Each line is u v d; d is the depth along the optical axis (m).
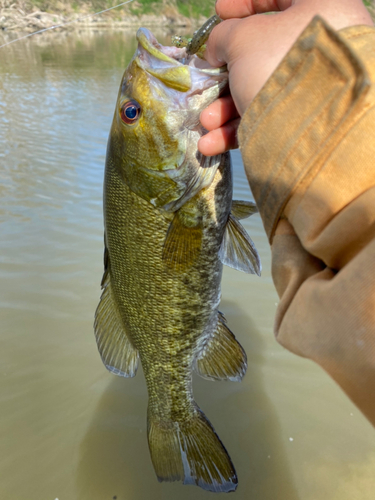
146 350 0.34
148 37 0.26
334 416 0.47
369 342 0.11
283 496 0.39
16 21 4.36
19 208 0.86
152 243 0.29
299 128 0.14
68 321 0.58
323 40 0.13
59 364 0.52
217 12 0.21
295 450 0.43
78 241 0.76
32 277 0.66
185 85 0.25
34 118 1.51
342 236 0.13
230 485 0.34
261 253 0.76
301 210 0.14
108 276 0.34
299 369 0.53
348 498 0.39
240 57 0.17
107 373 0.51
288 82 0.14
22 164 1.08
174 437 0.36
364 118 0.13
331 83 0.13
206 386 0.51
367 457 0.42
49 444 0.43
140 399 0.49
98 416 0.46
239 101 0.17
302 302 0.13
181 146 0.26
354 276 0.11
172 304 0.31
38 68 2.62
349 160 0.13
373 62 0.13
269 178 0.15
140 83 0.26
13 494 0.39
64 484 0.40
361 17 0.16
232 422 0.46
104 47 4.02
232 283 0.69
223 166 0.28
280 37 0.16
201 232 0.29
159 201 0.28
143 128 0.27
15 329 0.56
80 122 1.49
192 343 0.33
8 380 0.49
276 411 0.47
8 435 0.44
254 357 0.54
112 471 0.41
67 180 1.00
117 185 0.29
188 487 0.40
